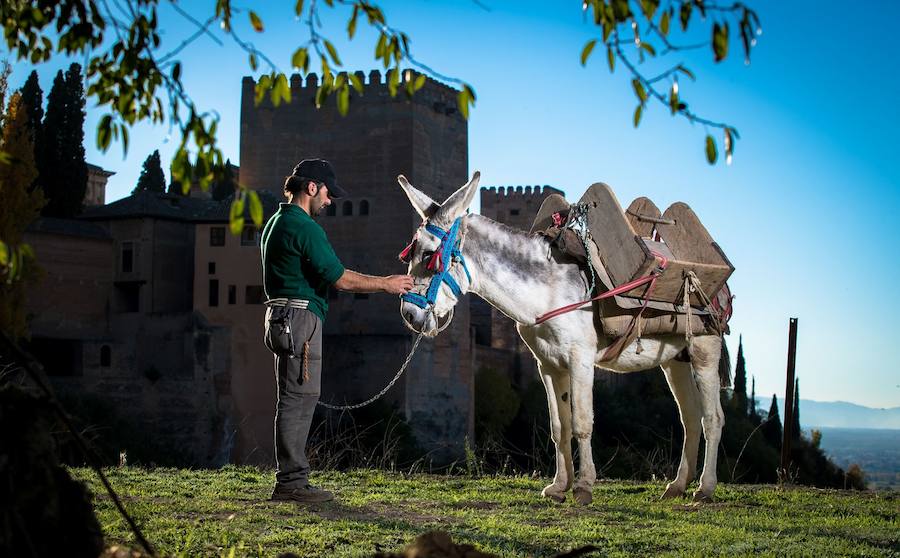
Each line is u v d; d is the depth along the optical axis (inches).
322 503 330.0
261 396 2573.8
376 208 3277.6
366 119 3294.8
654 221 393.4
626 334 356.2
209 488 369.1
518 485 425.4
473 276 350.6
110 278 2623.0
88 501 171.8
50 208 2738.7
